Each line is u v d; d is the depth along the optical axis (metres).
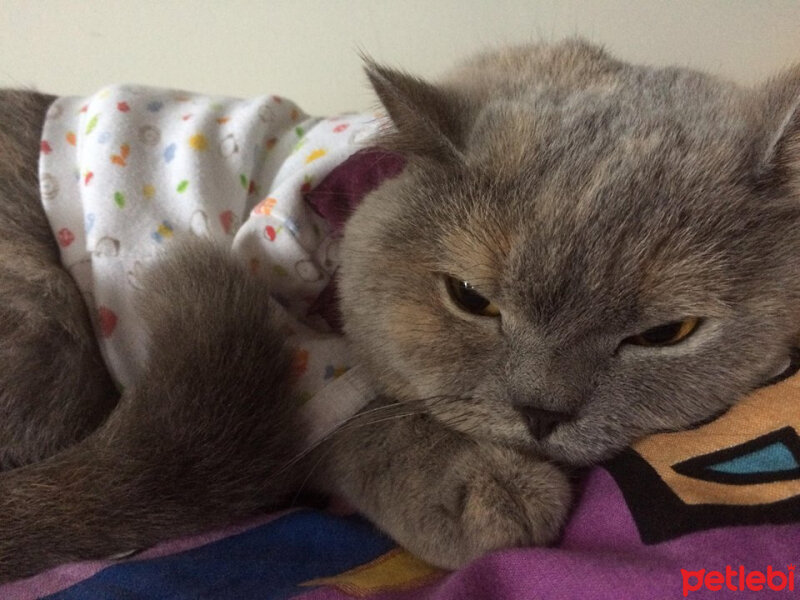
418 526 0.22
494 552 0.19
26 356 0.25
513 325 0.21
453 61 0.33
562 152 0.21
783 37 0.33
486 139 0.22
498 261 0.20
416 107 0.21
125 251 0.26
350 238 0.24
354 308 0.24
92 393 0.26
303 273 0.26
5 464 0.25
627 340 0.20
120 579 0.20
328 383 0.25
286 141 0.29
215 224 0.26
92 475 0.22
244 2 0.38
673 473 0.20
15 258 0.26
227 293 0.24
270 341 0.24
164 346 0.23
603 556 0.18
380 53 0.38
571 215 0.20
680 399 0.21
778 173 0.20
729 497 0.18
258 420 0.23
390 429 0.23
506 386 0.21
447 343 0.22
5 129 0.29
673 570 0.17
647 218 0.19
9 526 0.22
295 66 0.40
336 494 0.25
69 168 0.27
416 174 0.22
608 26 0.35
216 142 0.28
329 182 0.26
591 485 0.21
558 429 0.21
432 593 0.19
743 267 0.20
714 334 0.20
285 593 0.19
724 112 0.22
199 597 0.19
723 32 0.34
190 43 0.40
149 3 0.39
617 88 0.23
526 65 0.26
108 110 0.27
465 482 0.21
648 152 0.20
